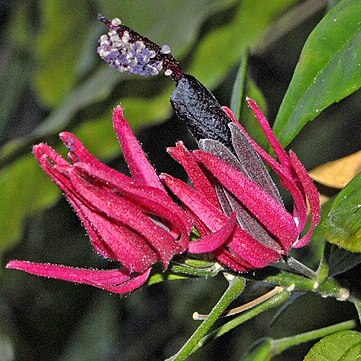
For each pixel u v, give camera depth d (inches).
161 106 21.3
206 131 14.9
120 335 29.0
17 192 20.9
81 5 25.5
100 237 14.5
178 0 22.3
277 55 26.0
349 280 15.9
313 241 18.8
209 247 14.6
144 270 14.6
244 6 21.4
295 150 25.2
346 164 17.5
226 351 26.0
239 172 14.7
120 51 14.7
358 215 15.0
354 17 16.3
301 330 23.9
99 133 20.9
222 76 21.7
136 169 14.8
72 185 14.4
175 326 28.0
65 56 25.8
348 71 16.1
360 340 15.5
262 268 15.4
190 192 14.6
